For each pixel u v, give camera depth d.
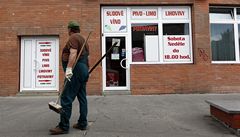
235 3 12.53
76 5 12.02
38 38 12.18
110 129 6.54
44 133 6.28
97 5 12.02
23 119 7.57
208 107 8.98
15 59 11.96
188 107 8.98
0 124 7.11
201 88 11.98
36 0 12.06
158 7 12.32
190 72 11.99
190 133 6.34
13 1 12.07
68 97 6.11
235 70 12.25
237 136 6.16
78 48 6.16
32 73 12.13
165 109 8.69
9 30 12.03
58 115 7.94
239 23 12.72
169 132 6.38
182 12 12.38
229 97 10.89
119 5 12.20
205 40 12.15
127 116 7.79
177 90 11.91
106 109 8.70
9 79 11.91
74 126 6.60
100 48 11.97
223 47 12.62
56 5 12.04
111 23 12.22
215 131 6.51
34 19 12.02
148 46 12.20
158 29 12.27
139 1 12.11
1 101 10.53
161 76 11.92
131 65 11.92
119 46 12.20
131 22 12.25
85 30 11.95
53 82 12.10
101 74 11.80
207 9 12.25
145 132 6.35
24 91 12.01
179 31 12.31
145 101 10.04
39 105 9.56
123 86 12.09
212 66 12.12
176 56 12.23
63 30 11.98
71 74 5.88
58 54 12.09
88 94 11.69
